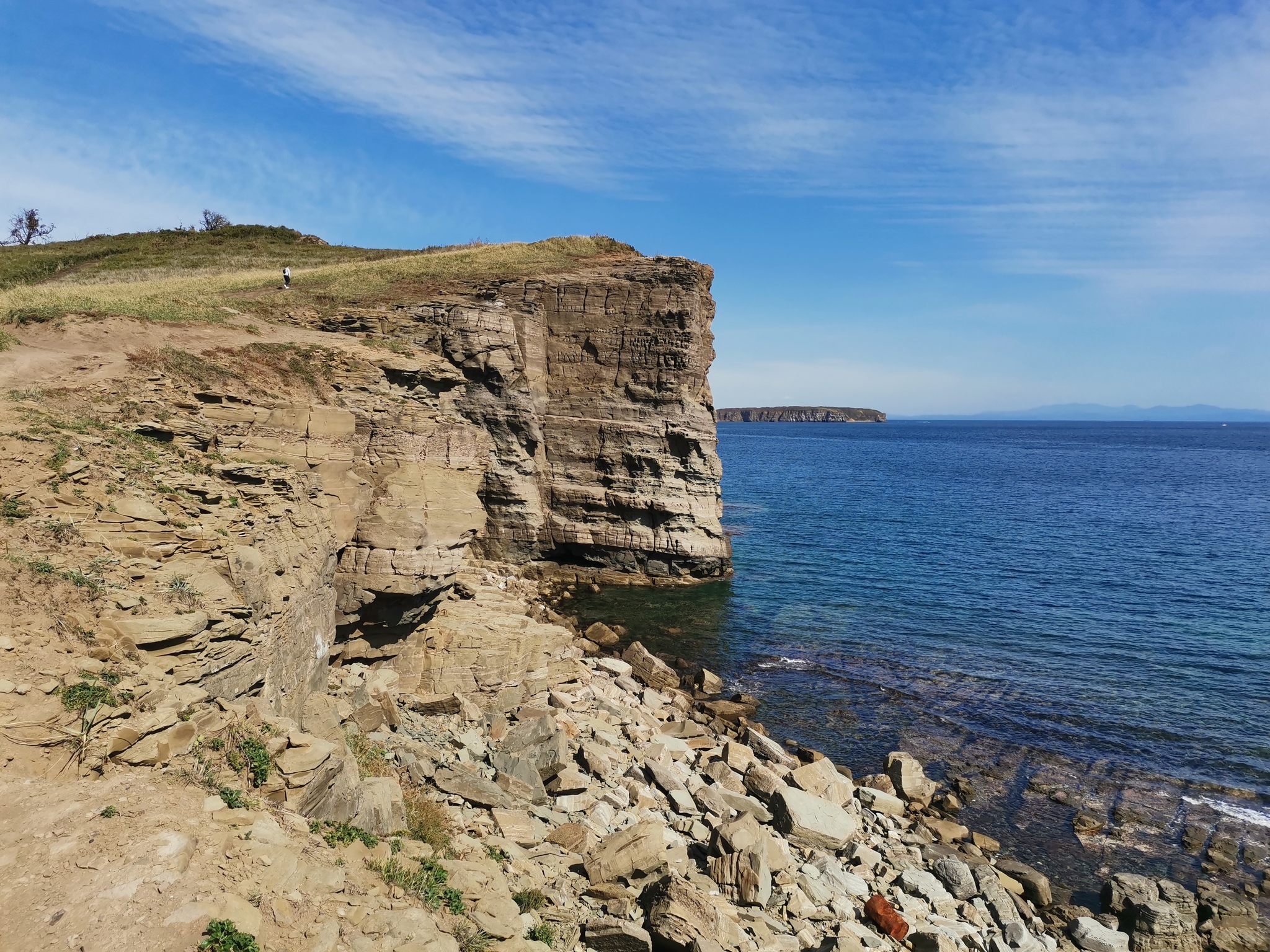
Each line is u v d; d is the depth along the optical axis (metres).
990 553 63.19
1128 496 103.56
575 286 50.81
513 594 44.41
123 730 9.98
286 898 8.84
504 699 27.50
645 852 15.92
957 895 19.89
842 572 55.78
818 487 111.56
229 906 8.03
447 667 27.34
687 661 37.53
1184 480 128.12
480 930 10.68
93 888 7.70
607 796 20.81
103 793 9.20
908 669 36.66
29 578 11.52
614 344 50.88
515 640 28.53
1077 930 18.92
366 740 19.34
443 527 28.03
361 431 28.33
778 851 18.72
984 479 126.38
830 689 34.28
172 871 8.17
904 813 24.36
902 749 28.75
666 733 28.62
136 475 16.19
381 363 32.25
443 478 29.41
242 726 11.99
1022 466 156.25
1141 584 53.16
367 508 26.69
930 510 87.94
